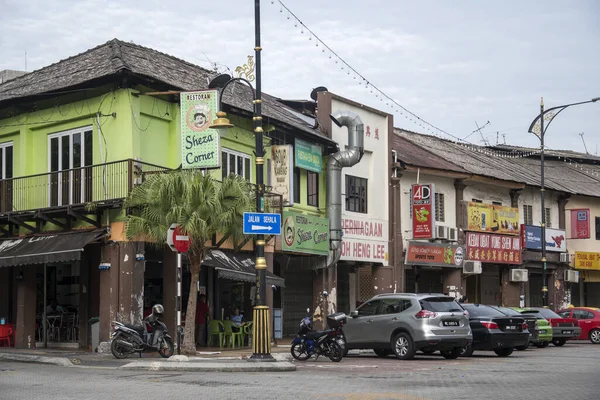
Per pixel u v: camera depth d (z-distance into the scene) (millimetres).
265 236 25891
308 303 32812
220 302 27984
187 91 23047
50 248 22984
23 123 25656
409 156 36969
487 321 23562
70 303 25344
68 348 24859
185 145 22734
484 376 16641
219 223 21328
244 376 16234
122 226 22531
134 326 20531
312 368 18828
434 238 35156
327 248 30047
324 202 31531
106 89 23594
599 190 49531
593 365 20125
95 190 23344
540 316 29938
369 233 33219
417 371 17953
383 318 22500
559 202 45906
